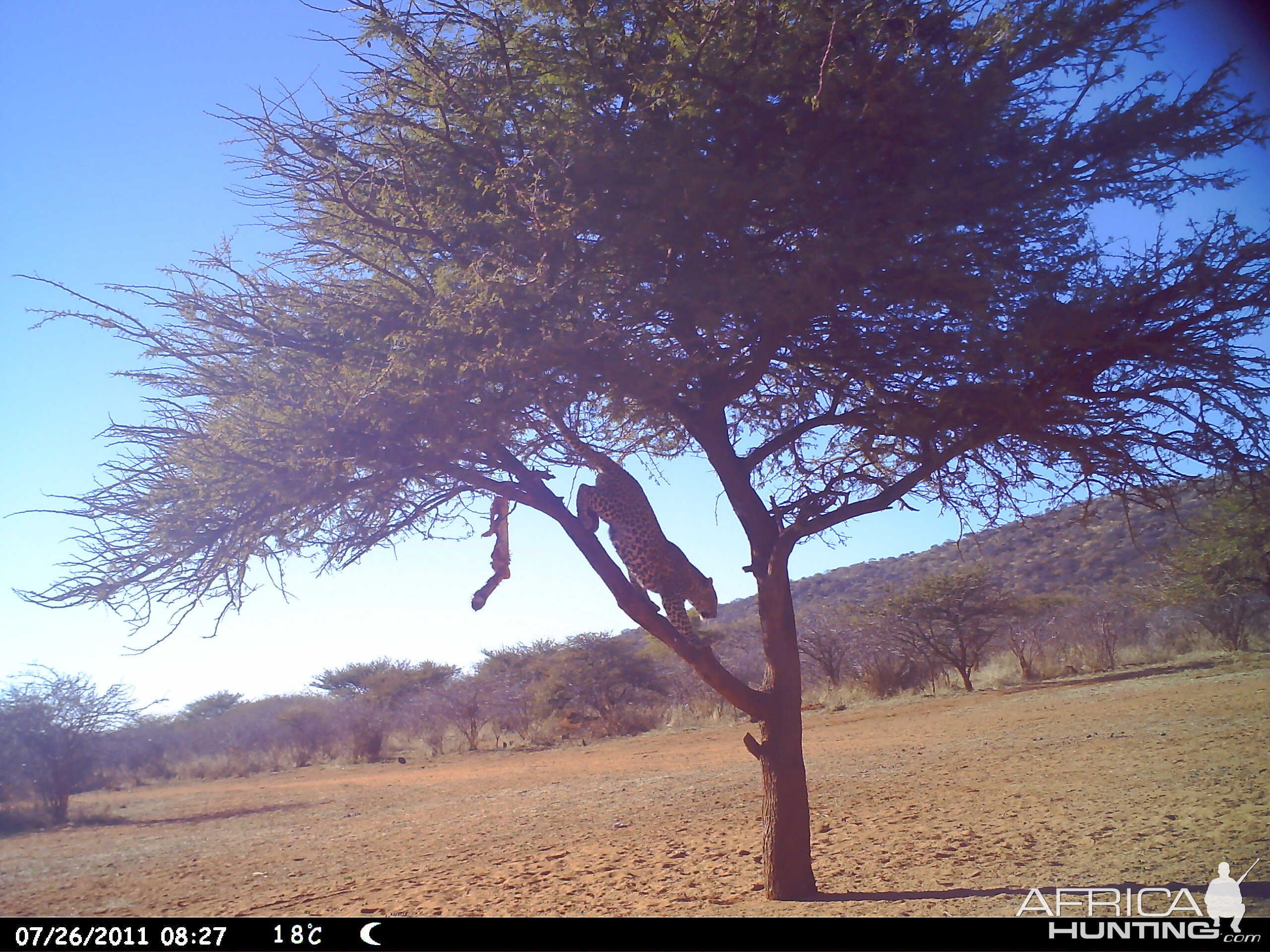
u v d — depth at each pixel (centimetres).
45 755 2177
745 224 756
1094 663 3231
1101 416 742
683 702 3625
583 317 692
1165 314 711
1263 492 746
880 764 1670
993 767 1481
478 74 752
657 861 1052
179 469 708
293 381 731
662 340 784
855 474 922
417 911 898
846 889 835
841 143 731
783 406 973
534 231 696
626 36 746
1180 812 987
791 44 705
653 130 756
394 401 689
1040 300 715
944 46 730
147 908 1052
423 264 796
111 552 704
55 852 1602
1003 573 4522
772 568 834
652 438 988
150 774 3469
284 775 3184
